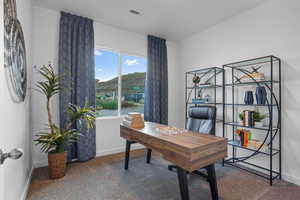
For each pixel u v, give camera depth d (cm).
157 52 368
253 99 241
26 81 193
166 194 180
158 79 366
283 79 216
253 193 182
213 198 164
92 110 258
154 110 354
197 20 292
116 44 324
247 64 257
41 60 252
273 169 225
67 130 225
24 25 184
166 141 148
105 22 303
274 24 224
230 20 284
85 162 269
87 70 278
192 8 253
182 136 164
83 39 279
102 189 189
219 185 199
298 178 201
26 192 177
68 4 245
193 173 226
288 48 211
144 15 276
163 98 373
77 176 220
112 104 330
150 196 176
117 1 238
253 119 228
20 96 159
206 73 331
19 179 158
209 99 325
